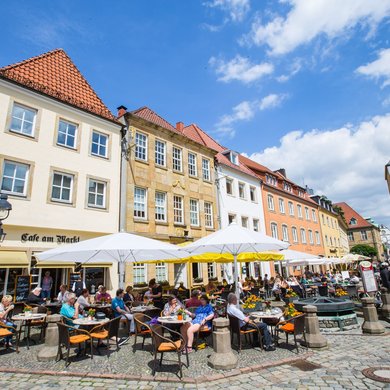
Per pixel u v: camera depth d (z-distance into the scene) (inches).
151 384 215.6
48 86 625.6
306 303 413.1
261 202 1178.6
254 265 1043.3
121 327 425.4
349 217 2849.4
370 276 496.4
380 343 309.3
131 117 735.7
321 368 239.1
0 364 261.0
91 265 576.1
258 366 244.8
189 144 888.3
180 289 618.5
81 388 208.7
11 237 503.5
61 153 594.6
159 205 765.9
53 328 280.5
